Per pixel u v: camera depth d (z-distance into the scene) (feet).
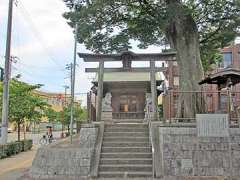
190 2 66.74
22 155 87.76
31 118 104.99
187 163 49.98
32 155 87.76
